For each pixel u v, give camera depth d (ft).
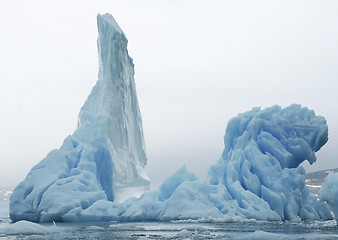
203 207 139.23
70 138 175.83
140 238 91.30
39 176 159.74
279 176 149.79
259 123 157.99
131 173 189.57
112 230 113.19
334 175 127.75
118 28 200.44
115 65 192.54
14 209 154.61
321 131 157.17
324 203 156.25
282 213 143.64
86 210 147.02
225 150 165.27
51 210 147.43
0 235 104.94
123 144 188.75
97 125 179.52
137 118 204.85
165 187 155.84
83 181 158.81
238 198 145.89
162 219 141.08
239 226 121.19
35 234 106.93
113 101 187.42
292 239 84.33
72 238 96.12
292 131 157.99
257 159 152.15
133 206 147.02
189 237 93.71
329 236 94.63
